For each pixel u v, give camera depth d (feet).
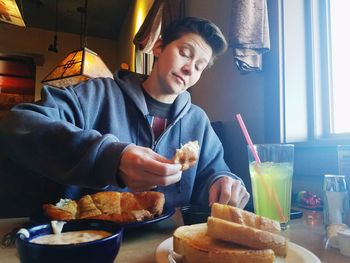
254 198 2.39
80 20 14.21
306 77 4.25
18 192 3.26
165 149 3.78
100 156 1.96
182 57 3.48
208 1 5.93
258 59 4.07
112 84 3.77
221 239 1.47
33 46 14.80
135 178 1.87
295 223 2.49
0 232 2.12
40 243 1.26
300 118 4.17
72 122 3.21
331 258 1.66
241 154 4.87
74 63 7.33
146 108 3.76
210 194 2.88
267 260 1.30
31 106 2.77
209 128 4.25
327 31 4.17
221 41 3.59
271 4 4.28
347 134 3.84
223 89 5.40
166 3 7.09
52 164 2.21
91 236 1.41
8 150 2.55
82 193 3.26
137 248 1.80
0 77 15.39
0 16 7.87
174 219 2.53
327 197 2.20
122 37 15.10
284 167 2.31
